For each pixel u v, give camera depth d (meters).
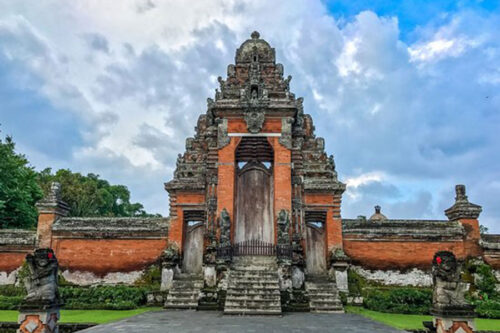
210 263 20.33
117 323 13.98
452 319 11.26
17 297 19.92
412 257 22.88
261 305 17.28
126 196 59.97
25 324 11.16
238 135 22.58
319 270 23.30
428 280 22.47
